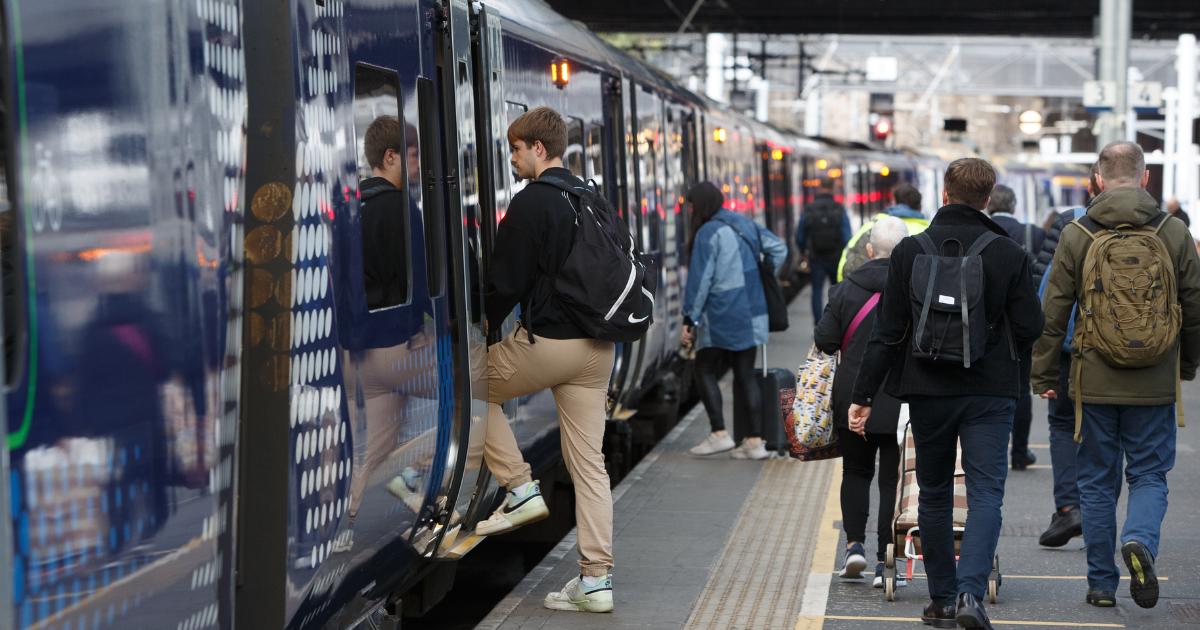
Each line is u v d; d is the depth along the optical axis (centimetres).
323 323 944
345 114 1000
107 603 674
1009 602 1425
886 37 9350
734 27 7931
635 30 8069
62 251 644
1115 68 4031
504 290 1280
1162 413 1336
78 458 651
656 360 2611
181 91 743
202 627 770
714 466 2244
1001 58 9619
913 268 1202
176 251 735
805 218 4297
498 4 1542
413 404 1144
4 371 604
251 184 872
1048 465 2231
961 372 1210
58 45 646
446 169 1269
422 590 1415
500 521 1380
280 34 891
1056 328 1369
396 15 1139
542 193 1283
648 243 2548
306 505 915
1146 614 1377
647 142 2600
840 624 1342
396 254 1114
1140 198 1325
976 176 1226
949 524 1291
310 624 985
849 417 1291
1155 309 1301
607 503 1380
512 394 1355
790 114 14788
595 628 1331
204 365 758
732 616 1375
